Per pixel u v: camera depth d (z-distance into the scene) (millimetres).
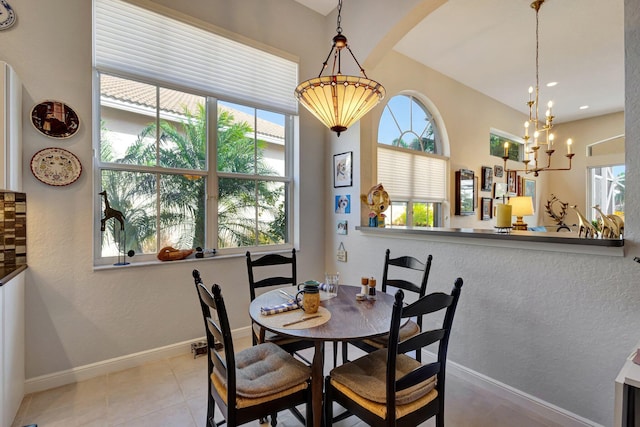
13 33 1964
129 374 2312
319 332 1383
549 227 6543
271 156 3262
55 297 2117
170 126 2652
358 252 3162
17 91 1887
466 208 4723
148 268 2479
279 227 3320
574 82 4633
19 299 1893
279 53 3148
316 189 3463
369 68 3070
